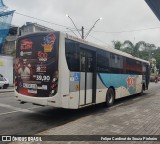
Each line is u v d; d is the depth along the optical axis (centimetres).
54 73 864
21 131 741
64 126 770
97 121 855
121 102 1462
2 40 2891
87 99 1034
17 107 1169
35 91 909
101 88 1156
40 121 888
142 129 745
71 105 911
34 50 920
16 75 977
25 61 944
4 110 1083
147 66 2098
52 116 984
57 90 859
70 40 912
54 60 868
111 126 779
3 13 2791
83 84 1001
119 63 1393
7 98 1574
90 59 1066
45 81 884
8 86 2748
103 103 1273
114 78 1315
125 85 1501
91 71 1074
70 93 902
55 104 858
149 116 961
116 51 1345
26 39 948
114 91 1320
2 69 2986
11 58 3108
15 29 3466
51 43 880
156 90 2609
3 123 843
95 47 1098
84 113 1059
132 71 1648
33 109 1123
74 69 930
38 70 903
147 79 2098
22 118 932
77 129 734
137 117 938
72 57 920
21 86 956
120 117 937
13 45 3397
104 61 1188
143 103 1405
